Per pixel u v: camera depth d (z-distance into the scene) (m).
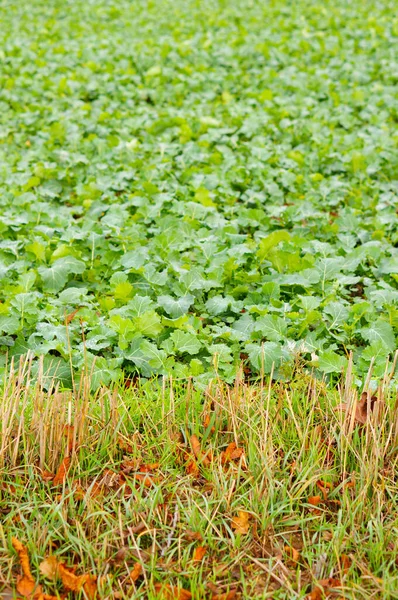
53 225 6.21
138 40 13.41
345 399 3.82
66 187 7.33
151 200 6.83
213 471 3.40
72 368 3.96
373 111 9.69
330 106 9.97
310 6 16.02
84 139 8.43
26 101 10.04
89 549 3.04
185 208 6.42
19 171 7.62
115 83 10.70
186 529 3.20
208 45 12.45
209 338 4.59
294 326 4.68
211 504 3.32
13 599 2.89
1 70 11.45
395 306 4.89
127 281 5.12
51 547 3.09
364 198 7.06
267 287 5.02
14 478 3.45
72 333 4.56
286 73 11.25
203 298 5.24
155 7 16.48
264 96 10.09
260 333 4.63
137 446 3.66
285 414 3.87
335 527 3.21
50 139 8.45
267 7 16.02
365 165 7.62
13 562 3.06
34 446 3.54
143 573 2.96
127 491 3.44
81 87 10.52
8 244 5.77
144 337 4.62
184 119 8.86
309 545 3.15
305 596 2.92
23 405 3.50
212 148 8.45
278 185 7.41
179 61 11.84
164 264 5.51
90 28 14.30
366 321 4.79
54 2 16.88
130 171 7.48
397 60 12.12
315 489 3.45
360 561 3.07
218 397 3.80
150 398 3.94
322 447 3.57
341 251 5.93
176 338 4.42
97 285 5.39
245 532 3.22
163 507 3.30
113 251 5.60
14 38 13.43
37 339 4.52
